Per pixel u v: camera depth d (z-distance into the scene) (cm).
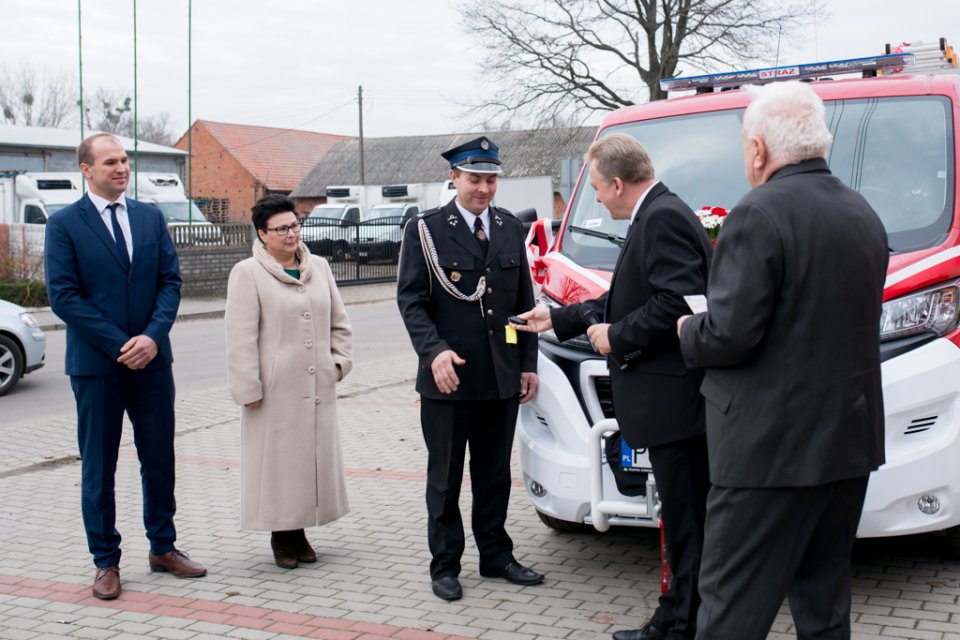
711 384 317
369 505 661
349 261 2941
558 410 484
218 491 710
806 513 308
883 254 314
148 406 519
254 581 522
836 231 302
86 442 505
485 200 483
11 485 747
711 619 315
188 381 1255
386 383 1170
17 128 3297
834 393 301
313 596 497
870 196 503
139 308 509
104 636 452
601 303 430
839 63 630
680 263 383
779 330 301
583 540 577
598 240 543
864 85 552
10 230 2394
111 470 510
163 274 521
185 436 909
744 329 297
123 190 508
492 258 485
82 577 534
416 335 480
